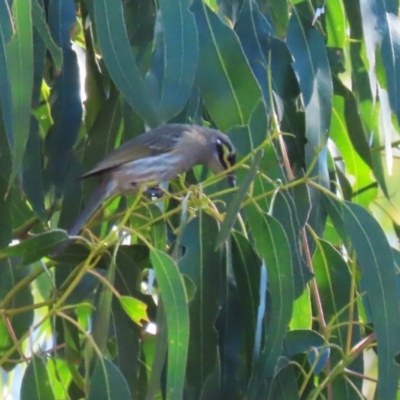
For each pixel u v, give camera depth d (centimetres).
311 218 756
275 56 758
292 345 688
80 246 677
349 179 955
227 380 679
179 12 659
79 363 764
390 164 769
